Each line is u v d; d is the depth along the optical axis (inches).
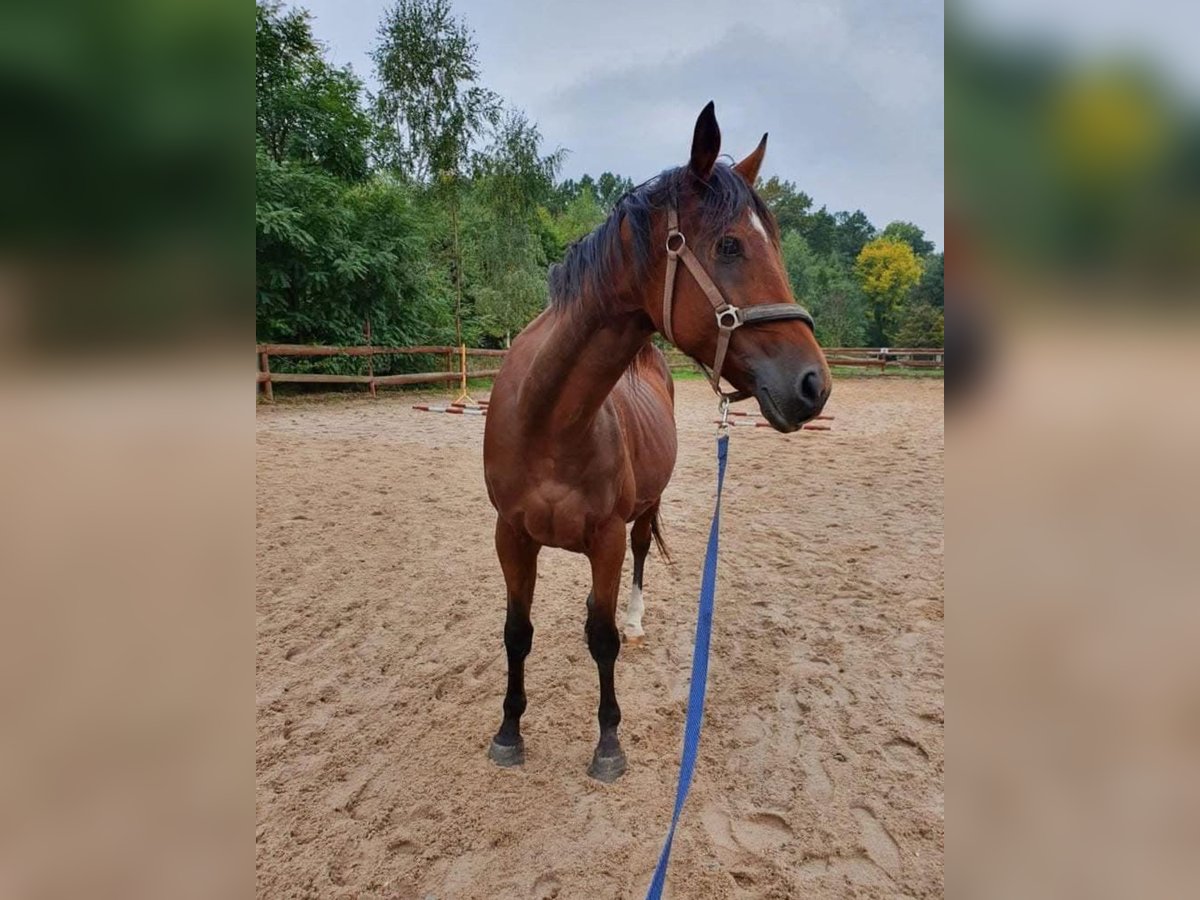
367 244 564.4
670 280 63.4
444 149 672.4
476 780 86.4
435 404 468.4
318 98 559.2
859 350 922.7
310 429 346.6
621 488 82.3
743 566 165.3
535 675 112.7
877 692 108.1
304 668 113.5
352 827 77.9
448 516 200.8
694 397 590.6
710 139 62.7
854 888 70.3
